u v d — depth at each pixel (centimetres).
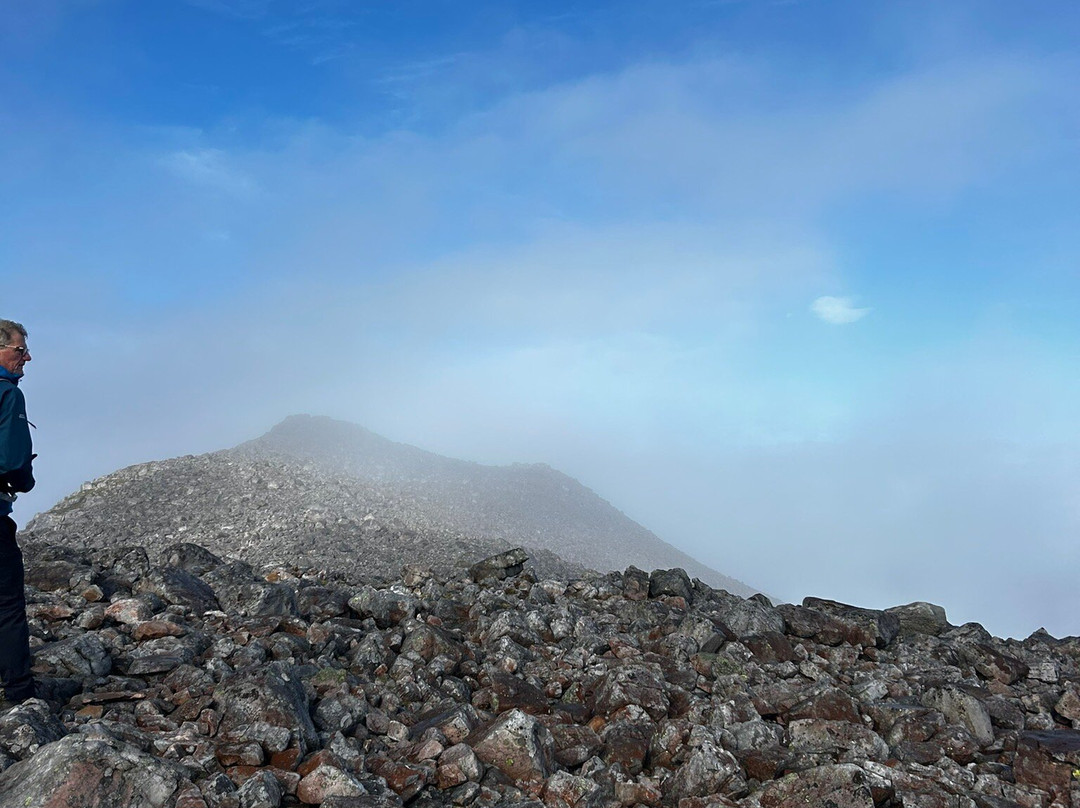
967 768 799
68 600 1043
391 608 1165
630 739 777
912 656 1205
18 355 700
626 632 1214
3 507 692
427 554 2417
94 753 552
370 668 955
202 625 1024
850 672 1113
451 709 824
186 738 667
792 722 828
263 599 1126
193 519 2561
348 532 2533
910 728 849
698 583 1552
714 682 973
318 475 3156
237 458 3195
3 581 695
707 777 707
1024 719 966
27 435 695
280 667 764
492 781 694
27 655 711
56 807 529
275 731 677
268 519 2591
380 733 777
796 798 683
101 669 816
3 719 609
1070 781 781
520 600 1351
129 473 2897
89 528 2458
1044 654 1277
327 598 1202
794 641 1225
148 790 556
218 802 572
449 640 1011
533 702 881
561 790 688
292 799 620
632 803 690
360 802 598
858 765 721
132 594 1112
